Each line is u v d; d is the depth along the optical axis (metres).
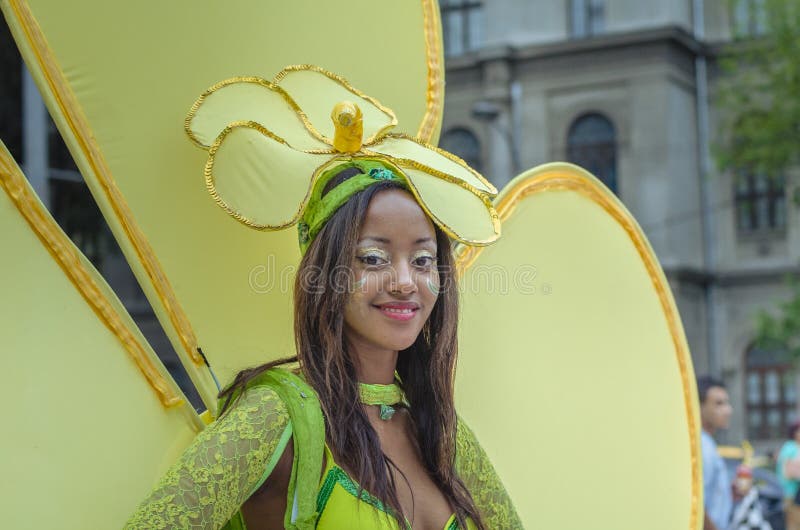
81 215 10.51
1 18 8.20
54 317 1.43
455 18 17.00
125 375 1.50
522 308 1.98
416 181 1.48
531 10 16.53
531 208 2.00
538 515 1.93
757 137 13.34
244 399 1.36
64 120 1.51
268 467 1.33
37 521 1.37
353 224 1.41
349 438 1.40
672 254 15.95
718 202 16.69
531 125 16.44
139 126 1.58
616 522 2.03
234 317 1.65
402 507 1.44
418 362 1.57
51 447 1.40
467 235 1.48
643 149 15.98
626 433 2.09
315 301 1.41
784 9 13.33
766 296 16.50
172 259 1.59
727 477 4.06
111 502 1.45
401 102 1.87
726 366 16.72
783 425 16.42
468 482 1.65
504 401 1.93
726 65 14.15
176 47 1.62
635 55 16.03
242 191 1.45
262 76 1.70
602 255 2.12
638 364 2.14
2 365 1.37
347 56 1.81
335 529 1.35
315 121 1.65
